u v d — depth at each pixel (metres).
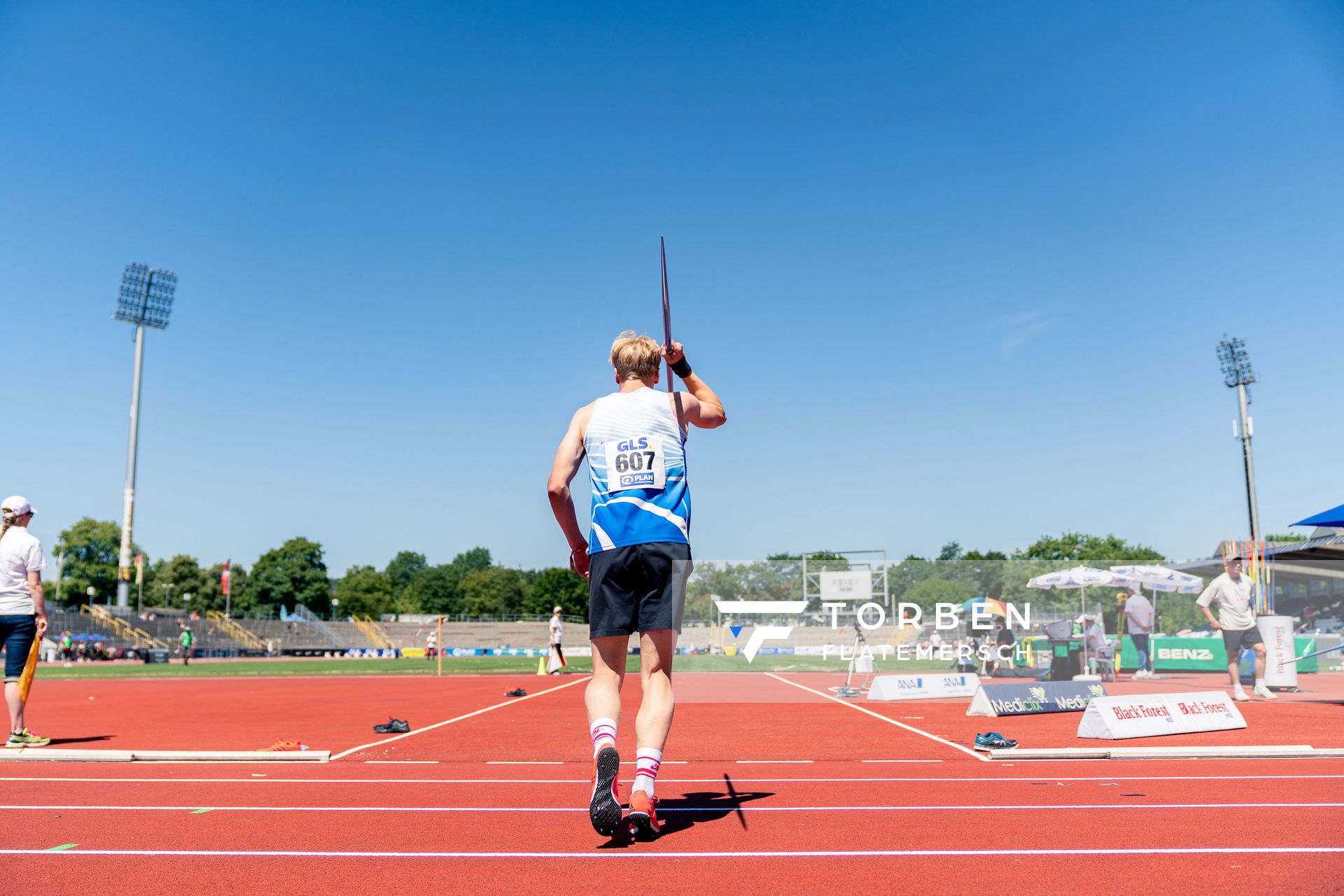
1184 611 13.14
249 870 3.12
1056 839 3.49
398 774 5.48
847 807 4.18
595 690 3.68
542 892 2.80
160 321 54.84
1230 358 45.22
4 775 5.50
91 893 2.85
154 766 5.89
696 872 3.03
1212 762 5.67
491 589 137.25
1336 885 2.82
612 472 3.76
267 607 92.38
